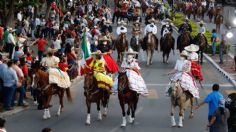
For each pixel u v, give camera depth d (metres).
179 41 43.19
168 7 77.81
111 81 26.94
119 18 68.12
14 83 28.27
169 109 29.97
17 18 49.06
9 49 38.25
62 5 66.69
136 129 26.11
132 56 26.47
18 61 29.25
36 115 28.28
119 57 42.91
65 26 51.44
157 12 70.31
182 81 26.22
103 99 27.64
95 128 26.22
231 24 59.62
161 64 43.69
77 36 47.00
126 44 42.69
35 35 49.34
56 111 29.25
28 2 47.16
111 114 28.78
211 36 51.03
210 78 38.41
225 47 47.34
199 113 29.11
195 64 28.64
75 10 66.50
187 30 45.84
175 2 84.44
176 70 26.84
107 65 27.58
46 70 28.17
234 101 22.06
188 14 75.44
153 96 32.81
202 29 43.47
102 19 56.84
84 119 27.80
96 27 49.28
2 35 40.09
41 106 28.92
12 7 45.50
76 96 32.69
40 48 39.41
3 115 27.80
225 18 60.69
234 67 42.03
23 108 29.41
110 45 41.47
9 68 28.19
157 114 28.92
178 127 26.52
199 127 26.56
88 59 26.98
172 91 25.91
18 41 38.12
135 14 67.88
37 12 55.69
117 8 68.56
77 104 30.81
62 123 27.00
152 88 34.94
